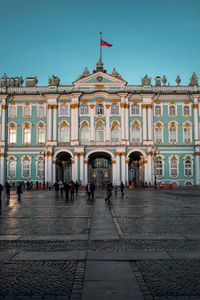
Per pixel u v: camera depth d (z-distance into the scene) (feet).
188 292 26.73
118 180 254.68
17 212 85.20
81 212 84.58
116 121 261.85
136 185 260.01
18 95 264.52
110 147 257.34
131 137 262.26
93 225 61.57
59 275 30.91
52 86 264.72
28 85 274.98
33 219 71.05
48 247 42.70
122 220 68.54
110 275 30.68
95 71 276.41
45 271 32.14
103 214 79.10
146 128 261.24
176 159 262.88
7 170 263.08
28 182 239.71
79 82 262.47
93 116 261.85
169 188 242.99
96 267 33.17
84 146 255.09
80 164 254.68
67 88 265.54
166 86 266.77
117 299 25.32
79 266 33.73
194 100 264.52
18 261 35.70
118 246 43.01
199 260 35.76
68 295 26.30
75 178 254.06
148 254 38.29
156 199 134.00
